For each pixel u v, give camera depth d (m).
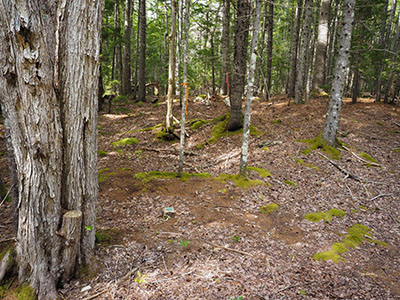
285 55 19.58
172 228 5.53
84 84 3.48
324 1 15.72
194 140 11.97
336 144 9.57
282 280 4.07
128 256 4.50
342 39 8.77
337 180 7.77
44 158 3.26
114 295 3.65
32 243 3.38
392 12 16.34
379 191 7.22
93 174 3.91
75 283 3.80
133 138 12.23
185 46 7.55
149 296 3.64
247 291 3.78
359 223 5.93
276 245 5.10
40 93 3.10
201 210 6.29
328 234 5.50
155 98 19.81
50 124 3.24
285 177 8.00
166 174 8.48
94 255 4.17
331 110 9.29
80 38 3.33
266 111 14.84
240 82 11.21
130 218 5.93
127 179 7.92
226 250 4.83
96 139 3.89
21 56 2.94
